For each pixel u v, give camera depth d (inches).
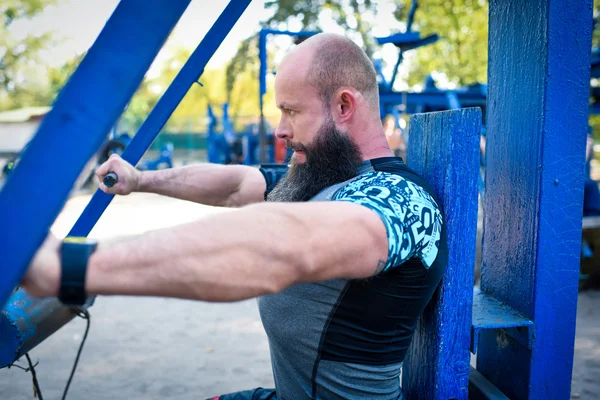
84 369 111.3
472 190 45.8
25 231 25.3
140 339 129.1
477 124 45.1
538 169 48.3
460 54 450.0
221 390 102.3
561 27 46.6
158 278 30.2
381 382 44.5
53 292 28.9
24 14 730.8
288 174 51.8
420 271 41.8
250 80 888.9
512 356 53.3
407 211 39.4
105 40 26.0
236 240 31.6
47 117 25.5
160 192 63.6
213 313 149.9
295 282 33.6
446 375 47.9
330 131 45.9
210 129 574.2
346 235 34.6
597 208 180.4
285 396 48.1
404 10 441.1
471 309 47.4
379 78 243.1
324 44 46.3
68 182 25.7
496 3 54.8
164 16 26.4
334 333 42.9
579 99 47.4
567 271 49.2
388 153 48.4
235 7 55.1
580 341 125.3
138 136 59.0
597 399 95.7
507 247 53.9
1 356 42.4
